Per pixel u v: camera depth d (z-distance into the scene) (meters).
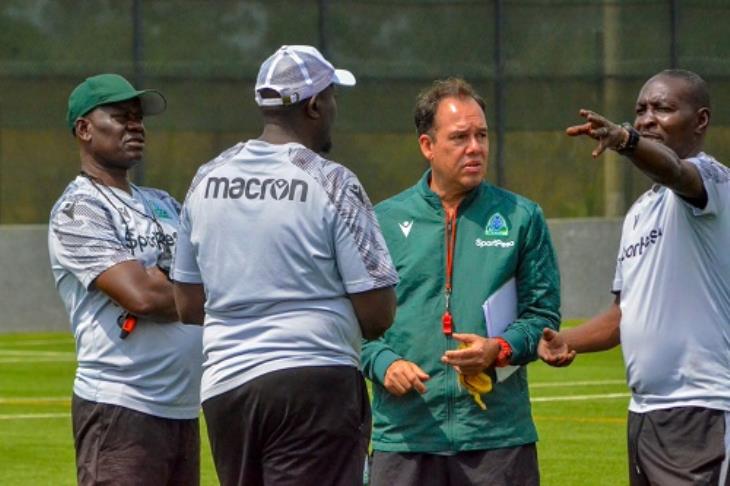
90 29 76.12
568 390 53.47
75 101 22.08
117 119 21.89
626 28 81.94
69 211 21.44
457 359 19.47
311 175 17.75
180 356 21.36
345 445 17.86
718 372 19.95
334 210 17.66
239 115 77.88
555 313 20.44
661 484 20.27
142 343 21.20
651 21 82.19
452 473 20.34
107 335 21.25
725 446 19.88
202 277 18.27
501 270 20.23
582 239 80.50
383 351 20.20
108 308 21.28
